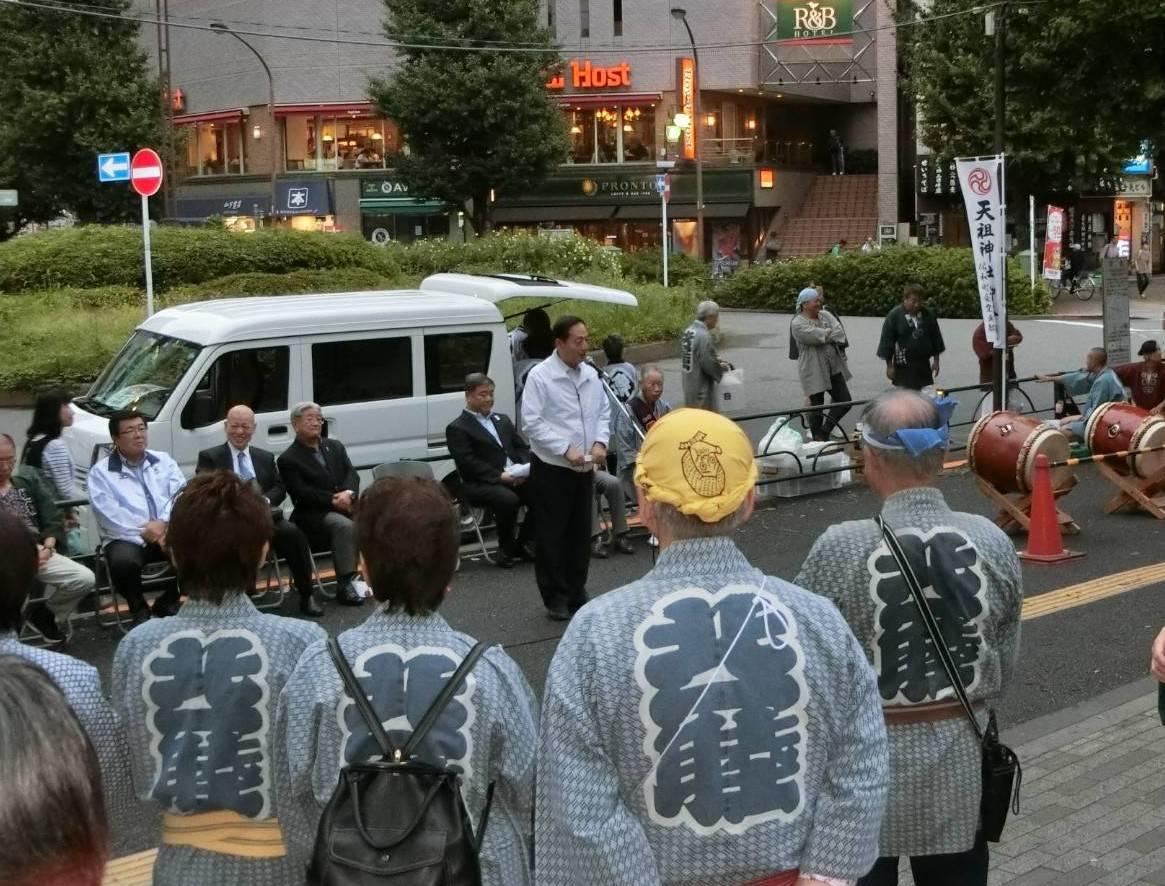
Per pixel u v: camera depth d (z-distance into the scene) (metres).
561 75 45.88
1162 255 53.06
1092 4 15.94
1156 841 5.17
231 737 3.23
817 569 3.46
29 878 1.28
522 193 45.00
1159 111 16.84
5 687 1.33
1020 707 7.09
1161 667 3.49
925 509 3.49
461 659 2.92
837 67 49.16
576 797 2.41
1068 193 41.94
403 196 49.59
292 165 51.31
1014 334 16.41
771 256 49.88
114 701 3.31
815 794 2.52
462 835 2.66
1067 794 5.69
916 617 3.38
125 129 38.84
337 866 2.59
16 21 38.69
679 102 48.19
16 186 40.25
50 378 19.48
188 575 3.30
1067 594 9.27
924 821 3.38
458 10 40.94
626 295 13.51
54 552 8.65
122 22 39.44
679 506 2.52
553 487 8.66
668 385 21.53
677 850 2.44
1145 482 11.65
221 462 9.27
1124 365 14.77
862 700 2.59
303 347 11.12
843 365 15.48
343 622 9.14
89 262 24.42
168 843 3.29
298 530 9.25
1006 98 25.09
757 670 2.47
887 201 48.91
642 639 2.47
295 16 50.34
